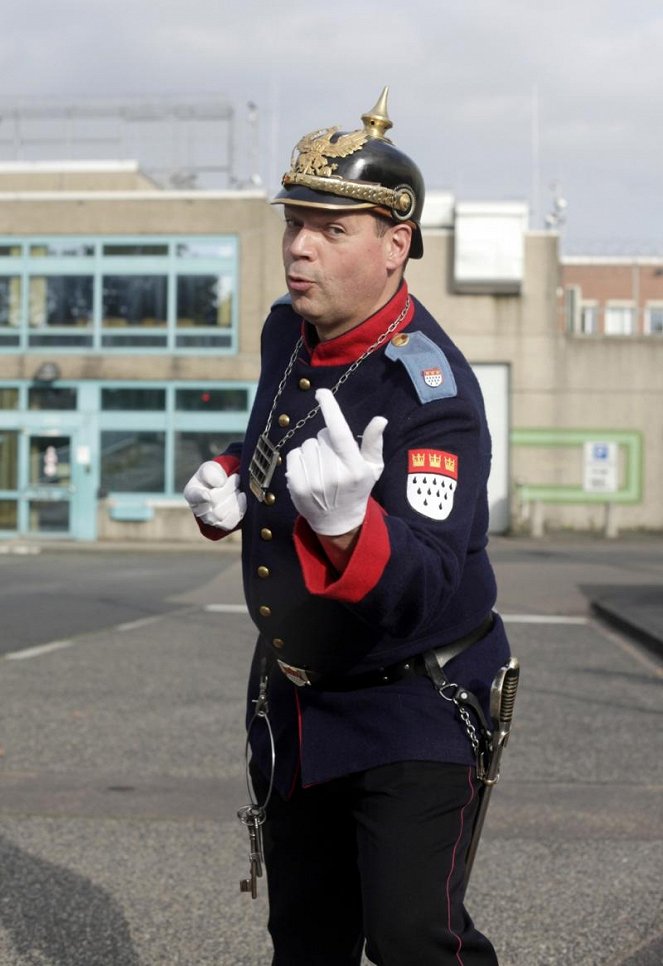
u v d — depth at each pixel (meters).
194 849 5.22
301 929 2.74
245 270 28.09
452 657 2.56
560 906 4.58
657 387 29.14
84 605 14.50
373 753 2.50
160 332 28.23
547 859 5.14
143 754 6.93
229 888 4.74
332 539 2.11
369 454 2.13
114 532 28.17
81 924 4.35
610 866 5.04
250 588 2.63
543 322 29.09
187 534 28.05
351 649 2.49
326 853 2.70
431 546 2.25
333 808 2.67
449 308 29.09
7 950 4.11
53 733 7.45
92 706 8.29
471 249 28.56
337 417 2.07
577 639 12.10
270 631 2.58
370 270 2.49
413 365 2.44
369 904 2.47
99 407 28.28
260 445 2.61
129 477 28.30
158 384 28.20
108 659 10.34
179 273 28.16
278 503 2.55
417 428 2.40
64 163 31.61
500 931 4.33
